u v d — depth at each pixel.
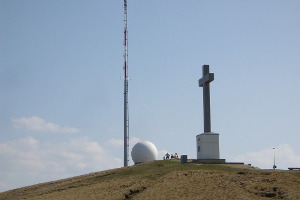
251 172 59.47
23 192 71.19
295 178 55.00
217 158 77.38
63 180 76.62
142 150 89.94
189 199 48.53
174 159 88.00
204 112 79.69
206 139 77.88
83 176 77.00
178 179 57.66
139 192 54.81
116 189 56.81
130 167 77.06
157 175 62.31
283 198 47.06
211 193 50.09
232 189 51.03
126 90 97.19
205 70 80.31
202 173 60.22
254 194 49.22
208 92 79.81
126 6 99.81
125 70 97.94
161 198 50.00
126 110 96.62
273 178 55.12
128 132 96.06
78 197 55.12
